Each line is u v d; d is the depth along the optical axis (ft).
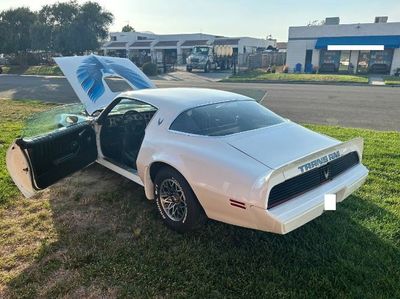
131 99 12.97
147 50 169.48
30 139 10.81
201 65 100.07
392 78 78.43
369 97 45.52
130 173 12.92
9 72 109.19
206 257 9.73
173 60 162.09
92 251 10.05
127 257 9.77
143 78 23.93
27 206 12.95
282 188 8.67
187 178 9.99
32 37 109.19
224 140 10.13
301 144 10.43
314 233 10.78
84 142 13.16
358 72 96.73
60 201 13.32
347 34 96.68
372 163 16.99
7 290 8.59
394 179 15.03
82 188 14.43
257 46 163.53
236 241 10.49
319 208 9.07
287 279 8.82
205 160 9.66
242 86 63.67
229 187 9.00
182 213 10.83
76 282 8.80
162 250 10.09
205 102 11.84
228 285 8.63
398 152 18.58
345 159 10.68
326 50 99.60
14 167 11.13
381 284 8.55
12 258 9.83
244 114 11.78
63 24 107.14
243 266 9.34
